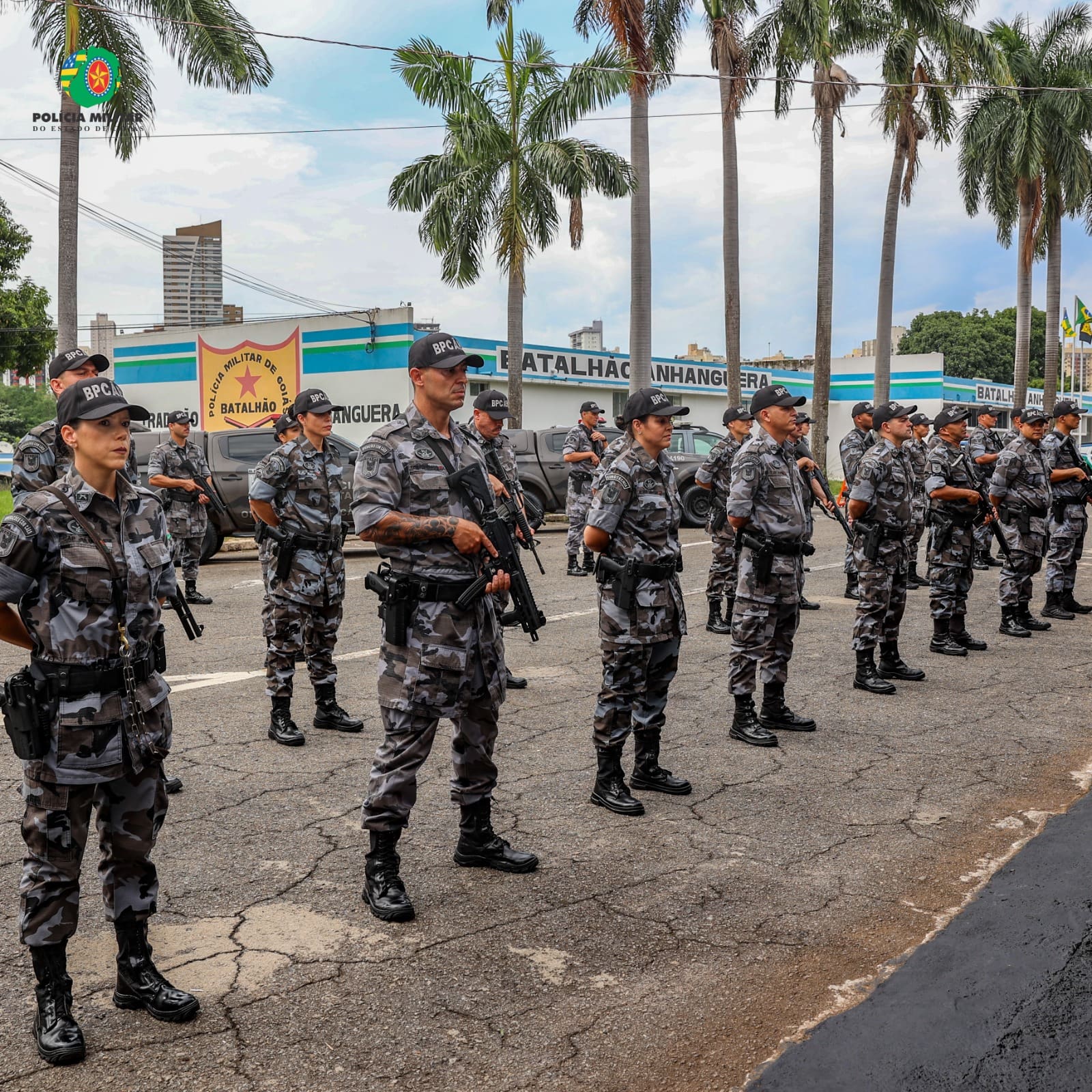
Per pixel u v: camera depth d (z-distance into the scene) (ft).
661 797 16.35
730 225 80.18
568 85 66.39
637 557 15.69
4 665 25.75
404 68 67.21
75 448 9.45
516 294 71.51
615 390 106.93
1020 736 19.63
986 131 101.50
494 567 12.66
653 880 13.25
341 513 19.76
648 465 15.80
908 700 22.36
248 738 19.40
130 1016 10.07
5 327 103.14
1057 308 107.96
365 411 88.84
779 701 20.08
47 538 9.25
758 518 19.26
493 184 70.38
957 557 26.50
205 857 13.88
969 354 220.02
